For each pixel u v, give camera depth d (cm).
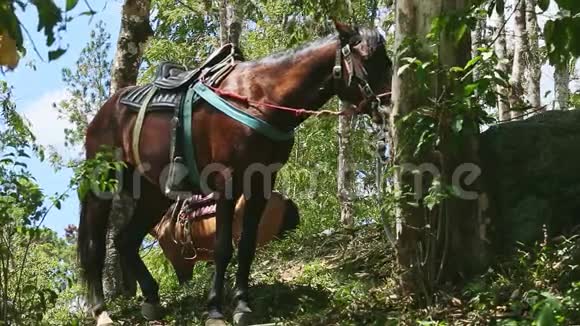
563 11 461
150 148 738
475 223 675
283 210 970
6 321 588
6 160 592
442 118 614
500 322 545
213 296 689
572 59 477
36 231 589
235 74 706
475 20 566
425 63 614
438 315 605
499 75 599
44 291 623
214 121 696
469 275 667
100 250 794
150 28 1070
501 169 703
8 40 333
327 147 1791
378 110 684
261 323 705
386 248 828
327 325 647
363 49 686
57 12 303
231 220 694
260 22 1794
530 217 689
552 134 707
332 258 920
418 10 655
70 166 835
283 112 686
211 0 1766
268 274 939
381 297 680
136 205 803
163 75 753
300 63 691
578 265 615
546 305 455
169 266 1292
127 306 857
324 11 1182
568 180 702
